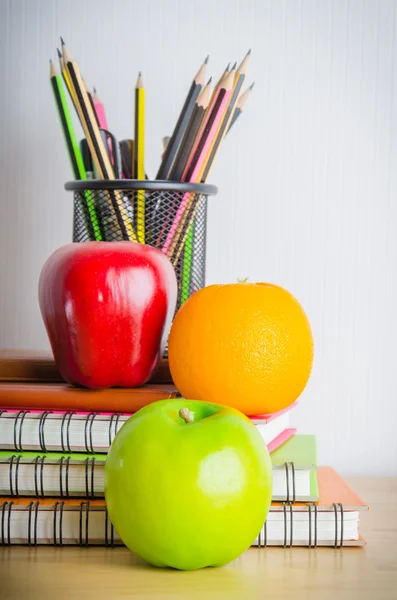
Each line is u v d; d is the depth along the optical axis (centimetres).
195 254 88
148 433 58
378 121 103
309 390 104
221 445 58
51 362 78
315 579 60
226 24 103
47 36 104
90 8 103
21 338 104
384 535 72
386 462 104
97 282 69
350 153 103
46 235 104
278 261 103
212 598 56
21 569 61
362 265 104
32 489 67
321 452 104
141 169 85
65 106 86
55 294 71
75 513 66
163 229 83
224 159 103
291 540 67
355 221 103
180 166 84
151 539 58
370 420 104
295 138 103
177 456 57
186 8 103
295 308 71
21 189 104
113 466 59
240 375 68
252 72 103
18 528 66
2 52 104
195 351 69
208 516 57
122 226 82
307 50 103
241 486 58
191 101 83
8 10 103
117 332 71
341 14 103
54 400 71
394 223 104
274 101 103
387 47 103
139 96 85
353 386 104
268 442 72
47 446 68
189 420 59
